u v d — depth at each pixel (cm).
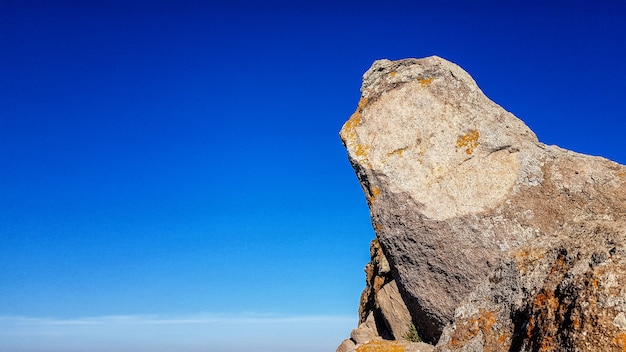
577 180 1234
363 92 1391
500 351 878
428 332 1291
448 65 1352
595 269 820
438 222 1227
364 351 1205
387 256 1303
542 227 1205
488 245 1205
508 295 917
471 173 1261
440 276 1236
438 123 1303
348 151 1341
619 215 1180
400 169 1284
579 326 782
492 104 1330
